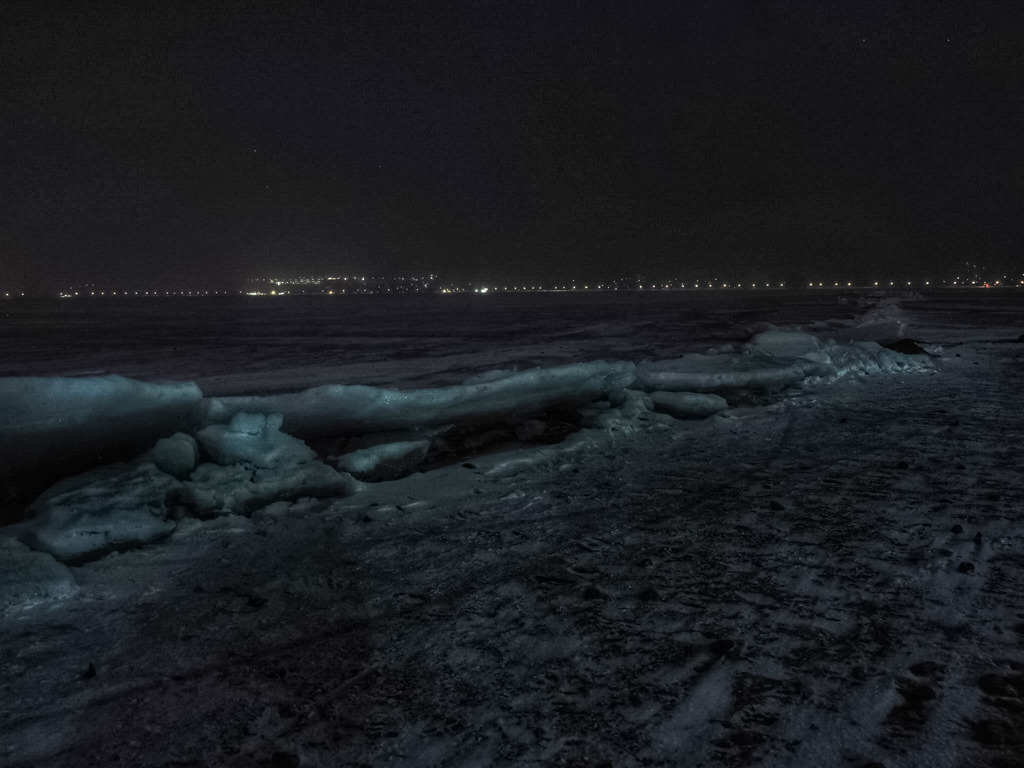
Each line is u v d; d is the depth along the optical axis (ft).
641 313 157.17
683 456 18.78
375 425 17.78
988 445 19.75
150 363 57.47
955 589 9.79
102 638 8.64
